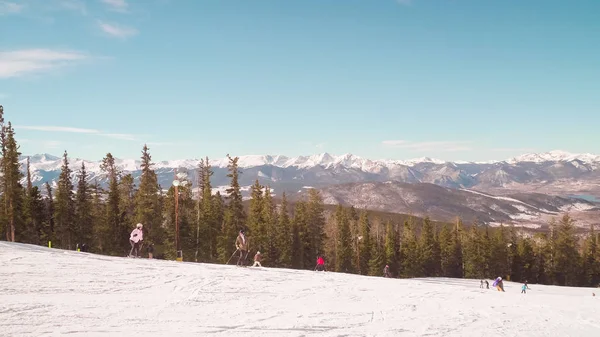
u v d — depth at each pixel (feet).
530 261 370.94
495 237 358.84
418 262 337.31
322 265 128.36
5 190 217.97
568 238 364.17
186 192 234.99
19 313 39.22
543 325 50.55
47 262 74.79
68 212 242.17
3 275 60.44
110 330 35.50
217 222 250.16
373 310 53.57
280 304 53.21
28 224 237.66
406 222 413.18
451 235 386.32
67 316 39.34
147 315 42.19
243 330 38.63
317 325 42.52
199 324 39.88
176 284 62.80
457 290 80.38
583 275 364.58
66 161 247.70
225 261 234.99
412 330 43.19
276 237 264.11
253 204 254.68
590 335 46.83
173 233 225.35
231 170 248.93
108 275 66.69
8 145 218.79
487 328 46.85
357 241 330.34
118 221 238.68
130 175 243.19
